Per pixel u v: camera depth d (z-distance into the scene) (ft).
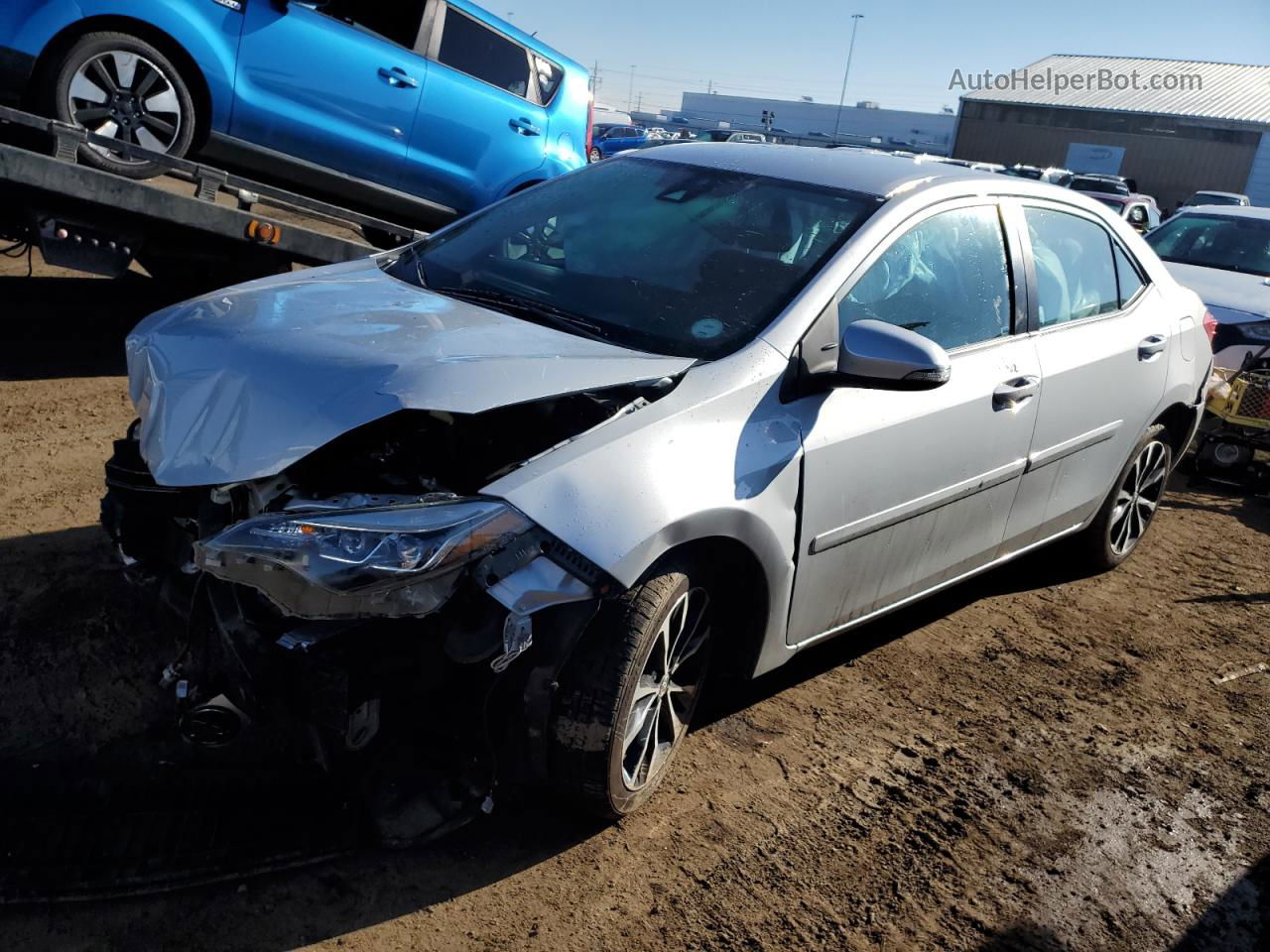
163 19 17.42
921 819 10.12
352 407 8.00
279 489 8.28
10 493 13.71
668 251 11.05
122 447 9.73
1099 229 14.58
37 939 7.37
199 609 8.52
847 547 10.53
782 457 9.43
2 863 7.90
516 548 7.92
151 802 8.73
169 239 18.45
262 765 9.36
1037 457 12.90
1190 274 25.70
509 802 9.54
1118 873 9.77
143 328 9.95
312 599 7.61
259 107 19.03
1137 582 16.61
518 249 11.58
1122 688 13.19
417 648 8.01
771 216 11.25
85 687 9.98
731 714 11.43
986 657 13.57
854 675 12.68
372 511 7.76
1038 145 136.98
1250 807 11.03
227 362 8.82
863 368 9.46
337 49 19.79
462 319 9.78
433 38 21.35
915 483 11.02
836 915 8.76
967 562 12.78
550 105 24.29
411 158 21.58
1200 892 9.66
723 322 10.04
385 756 8.91
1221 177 126.62
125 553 9.57
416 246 12.51
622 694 8.53
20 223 17.61
